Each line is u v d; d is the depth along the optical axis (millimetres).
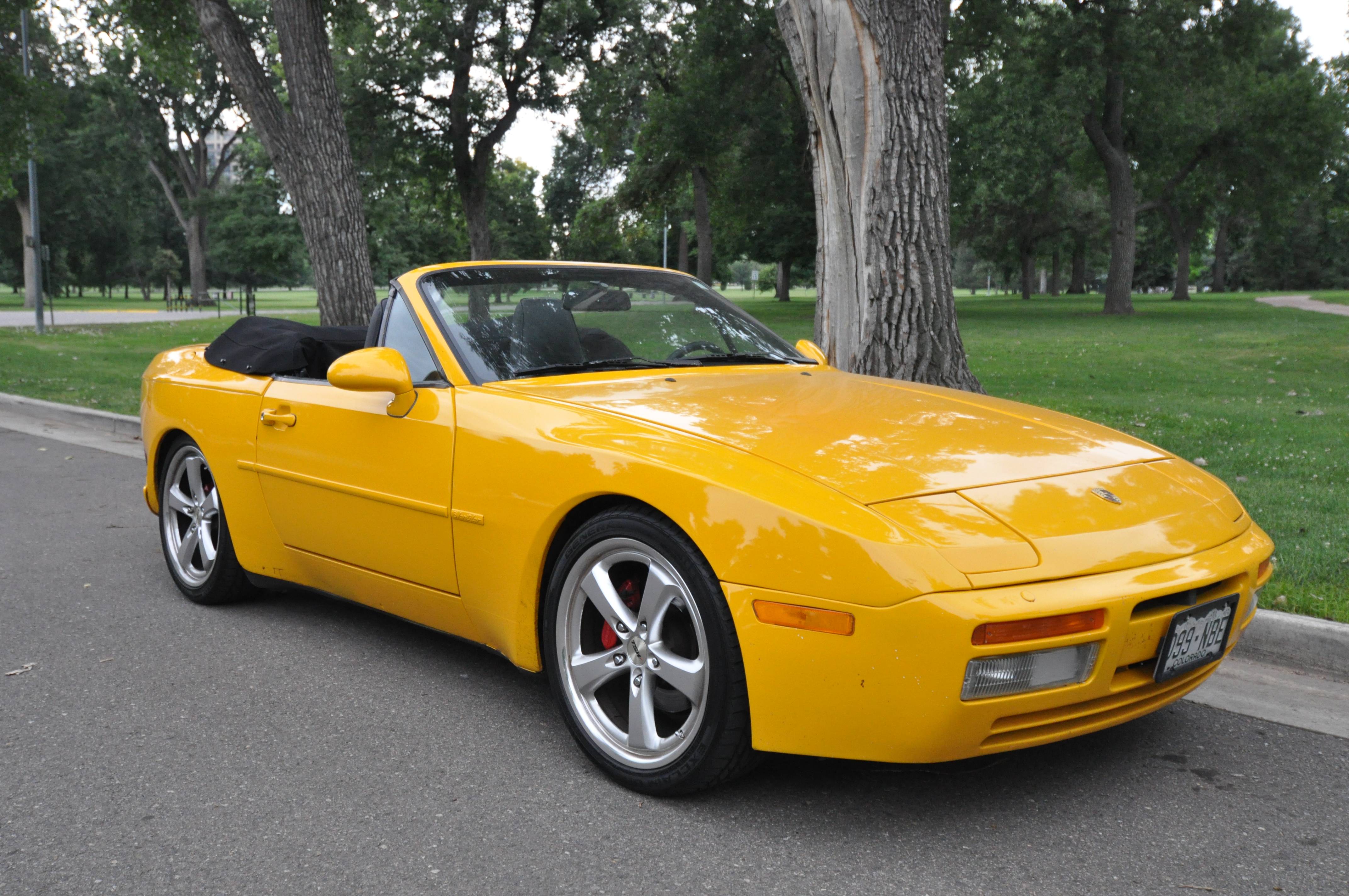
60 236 55188
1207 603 2391
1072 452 2748
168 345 20844
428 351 3270
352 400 3385
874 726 2158
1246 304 43094
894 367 6398
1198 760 2773
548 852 2283
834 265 6625
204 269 59812
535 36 31969
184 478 4426
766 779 2639
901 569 2102
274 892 2131
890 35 6242
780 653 2232
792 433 2621
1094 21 31047
